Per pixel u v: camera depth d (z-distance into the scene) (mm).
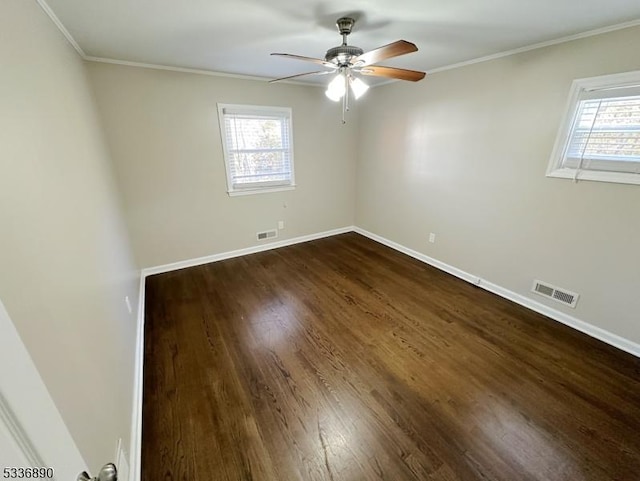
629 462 1449
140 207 3248
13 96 888
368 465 1453
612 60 1992
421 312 2725
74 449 571
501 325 2521
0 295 560
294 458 1487
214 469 1438
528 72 2449
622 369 2021
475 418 1688
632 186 2016
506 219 2832
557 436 1579
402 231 4133
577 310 2436
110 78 2779
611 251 2180
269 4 1646
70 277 1047
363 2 1637
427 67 3133
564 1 1633
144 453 1507
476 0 1620
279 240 4375
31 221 799
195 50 2473
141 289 3041
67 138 1460
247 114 3605
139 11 1704
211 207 3688
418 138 3598
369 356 2182
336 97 2158
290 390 1892
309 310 2768
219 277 3430
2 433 412
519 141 2607
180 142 3281
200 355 2199
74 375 880
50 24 1581
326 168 4473
